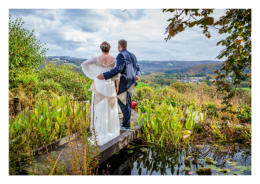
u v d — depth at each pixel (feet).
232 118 14.60
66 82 19.75
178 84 29.63
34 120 9.34
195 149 10.22
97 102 9.48
